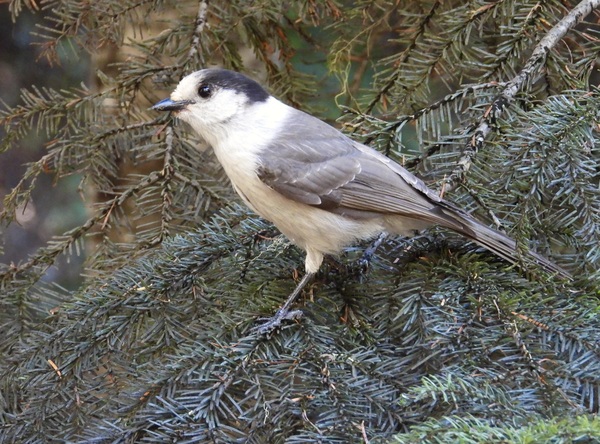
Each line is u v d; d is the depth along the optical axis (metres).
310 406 0.94
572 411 0.90
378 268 1.03
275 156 1.05
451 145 1.06
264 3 1.16
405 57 1.14
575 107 1.02
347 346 0.99
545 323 0.95
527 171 1.01
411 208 1.03
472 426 0.87
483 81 1.09
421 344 0.96
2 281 1.10
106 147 1.15
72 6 1.15
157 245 1.12
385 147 1.08
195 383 0.97
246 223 1.07
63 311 1.04
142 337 1.02
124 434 0.95
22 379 1.02
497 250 1.01
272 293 1.03
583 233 1.00
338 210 1.04
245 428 0.95
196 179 1.15
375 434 0.92
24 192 1.14
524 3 1.10
